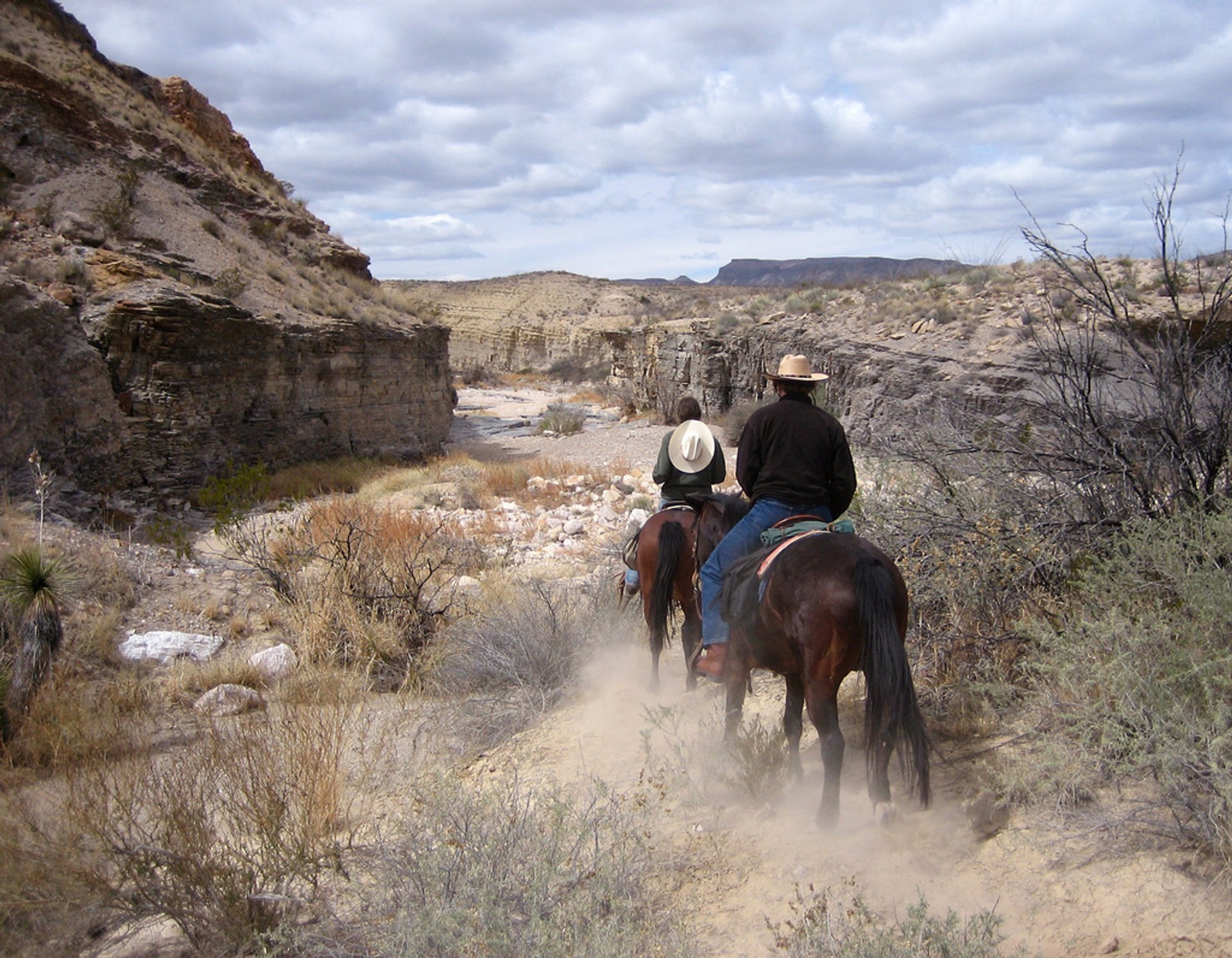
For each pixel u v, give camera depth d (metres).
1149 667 4.47
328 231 35.38
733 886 4.35
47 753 6.36
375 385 27.33
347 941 4.10
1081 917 3.71
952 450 6.72
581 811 4.99
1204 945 3.42
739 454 5.46
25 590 7.77
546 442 33.75
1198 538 4.98
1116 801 4.34
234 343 21.20
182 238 24.38
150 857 4.45
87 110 25.67
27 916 4.40
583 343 81.94
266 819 4.64
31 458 12.31
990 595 5.93
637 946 3.79
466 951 3.70
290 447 23.83
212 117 36.84
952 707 5.59
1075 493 6.06
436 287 129.38
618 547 12.66
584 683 7.88
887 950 3.39
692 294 113.38
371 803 5.73
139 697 8.11
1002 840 4.31
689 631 7.11
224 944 4.30
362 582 9.92
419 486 20.97
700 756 5.77
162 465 19.06
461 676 8.20
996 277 23.97
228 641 10.12
